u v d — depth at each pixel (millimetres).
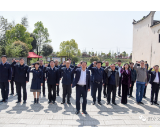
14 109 5379
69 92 6164
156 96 6277
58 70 6199
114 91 6152
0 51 20984
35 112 5102
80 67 5234
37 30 41375
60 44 44531
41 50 45688
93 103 6199
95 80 6105
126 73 6234
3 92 6266
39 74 6066
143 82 6207
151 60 19000
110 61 39344
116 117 4762
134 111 5371
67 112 5156
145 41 20359
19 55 25391
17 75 6055
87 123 4266
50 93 6238
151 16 18906
